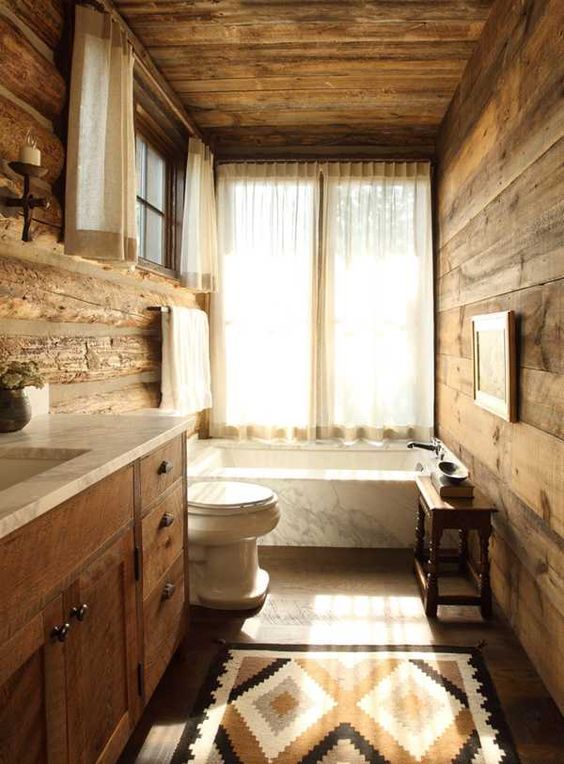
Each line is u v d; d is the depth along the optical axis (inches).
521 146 78.4
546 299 69.2
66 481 42.3
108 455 51.4
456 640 84.4
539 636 74.0
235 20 96.2
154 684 62.9
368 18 95.6
